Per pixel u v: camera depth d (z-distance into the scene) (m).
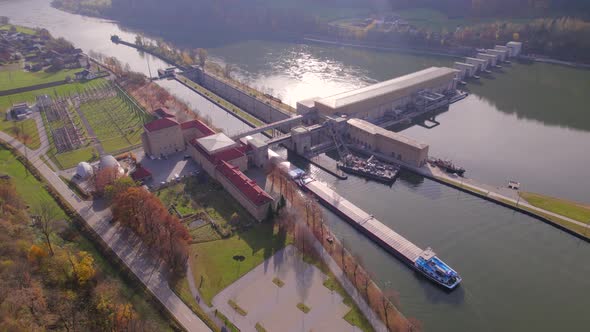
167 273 160.50
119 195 184.88
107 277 156.12
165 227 173.38
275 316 143.38
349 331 138.50
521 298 159.75
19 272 138.88
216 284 156.75
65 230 183.12
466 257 181.25
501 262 178.25
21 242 154.62
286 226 189.88
